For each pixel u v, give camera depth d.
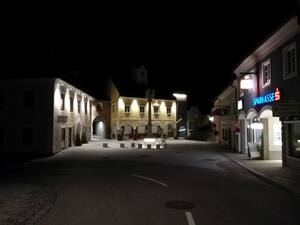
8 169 16.97
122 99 52.72
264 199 9.49
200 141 47.09
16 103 26.95
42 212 7.95
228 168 17.22
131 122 53.53
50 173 15.30
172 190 10.92
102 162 20.27
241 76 24.95
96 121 55.50
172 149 31.45
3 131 27.11
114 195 10.07
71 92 32.38
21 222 7.07
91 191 10.75
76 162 20.27
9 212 7.95
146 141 35.66
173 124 59.03
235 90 27.59
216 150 30.12
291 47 14.61
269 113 18.81
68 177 14.00
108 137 54.12
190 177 13.98
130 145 37.03
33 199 9.48
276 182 11.70
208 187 11.51
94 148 32.09
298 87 13.78
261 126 19.80
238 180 13.15
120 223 7.01
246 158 21.17
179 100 60.38
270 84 17.62
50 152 25.80
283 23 13.68
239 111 25.77
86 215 7.68
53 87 26.30
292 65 14.87
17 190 10.94
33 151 26.17
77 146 33.97
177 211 8.04
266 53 18.22
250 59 21.06
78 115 35.78
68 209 8.27
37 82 26.45
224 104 35.88
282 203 8.97
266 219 7.34
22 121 26.72
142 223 7.00
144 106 55.25
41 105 26.36
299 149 14.72
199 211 8.04
